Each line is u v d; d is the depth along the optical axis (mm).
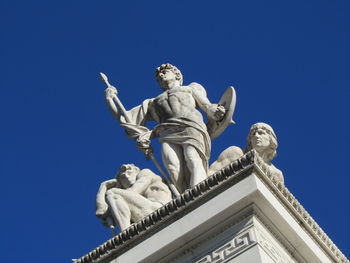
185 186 14859
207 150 15039
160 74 16359
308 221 13234
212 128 15406
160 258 12859
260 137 14859
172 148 15039
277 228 12820
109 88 16719
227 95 15398
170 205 13039
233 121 15234
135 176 15234
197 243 12711
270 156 14930
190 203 12930
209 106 15422
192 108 15461
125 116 16094
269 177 12891
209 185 12930
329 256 13492
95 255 13336
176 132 15133
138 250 13008
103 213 14820
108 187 15289
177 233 12773
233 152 15000
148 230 13086
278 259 12445
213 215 12625
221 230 12641
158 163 15219
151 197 14703
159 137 15383
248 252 12141
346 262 13828
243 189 12633
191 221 12773
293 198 13148
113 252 13211
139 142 15359
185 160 14859
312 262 13156
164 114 15664
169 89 16094
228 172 12875
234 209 12609
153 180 15000
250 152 12859
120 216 14359
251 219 12500
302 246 12977
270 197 12688
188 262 12602
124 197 14555
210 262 12383
